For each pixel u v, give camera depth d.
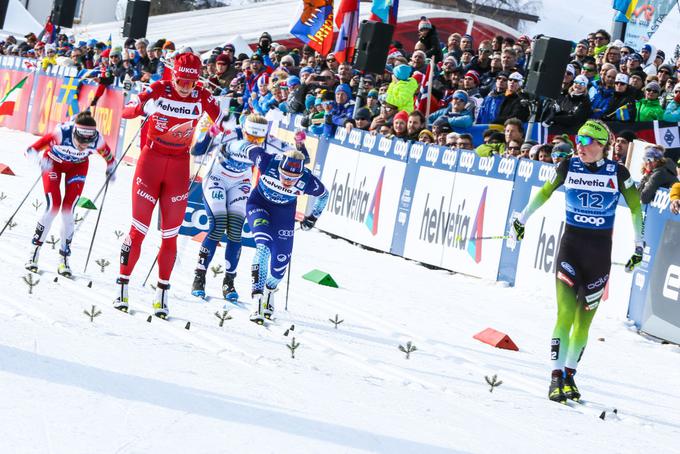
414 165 40.47
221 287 27.44
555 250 33.69
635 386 22.66
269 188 23.72
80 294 22.67
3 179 43.41
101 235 32.75
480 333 25.72
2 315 18.52
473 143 41.34
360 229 43.16
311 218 24.38
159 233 35.47
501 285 35.41
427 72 45.91
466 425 16.03
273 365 18.33
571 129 39.38
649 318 30.02
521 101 40.50
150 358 16.89
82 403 13.09
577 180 20.52
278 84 49.53
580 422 18.03
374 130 42.88
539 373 22.45
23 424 11.75
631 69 40.03
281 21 94.94
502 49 44.19
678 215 29.38
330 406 15.55
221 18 101.12
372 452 12.98
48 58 68.88
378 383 18.52
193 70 21.75
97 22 151.50
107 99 61.38
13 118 72.12
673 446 17.14
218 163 25.55
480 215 36.88
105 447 11.35
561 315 20.20
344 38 49.41
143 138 22.78
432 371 20.80
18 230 30.86
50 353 15.74
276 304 26.20
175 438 12.11
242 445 12.24
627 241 31.61
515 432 16.19
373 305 28.41
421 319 27.31
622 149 33.88
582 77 39.28
